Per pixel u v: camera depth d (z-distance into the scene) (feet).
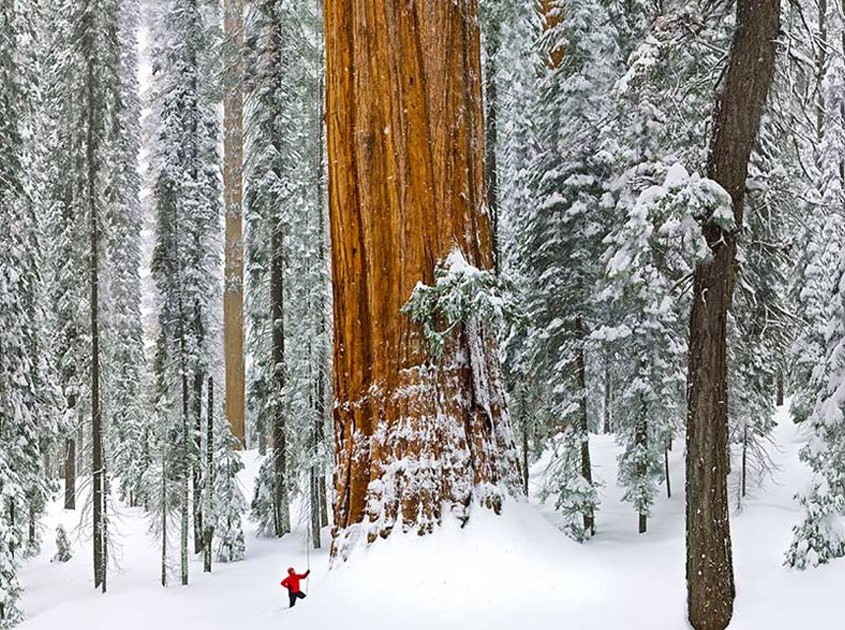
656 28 30.89
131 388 92.48
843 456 35.88
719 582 25.73
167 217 71.72
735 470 71.31
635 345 58.23
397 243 30.68
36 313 63.57
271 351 76.18
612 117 52.85
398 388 30.22
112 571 68.49
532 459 87.20
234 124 88.58
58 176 79.46
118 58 70.38
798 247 73.72
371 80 31.42
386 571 28.17
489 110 66.49
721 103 26.66
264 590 52.75
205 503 68.90
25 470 59.98
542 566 28.45
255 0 70.13
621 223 52.34
